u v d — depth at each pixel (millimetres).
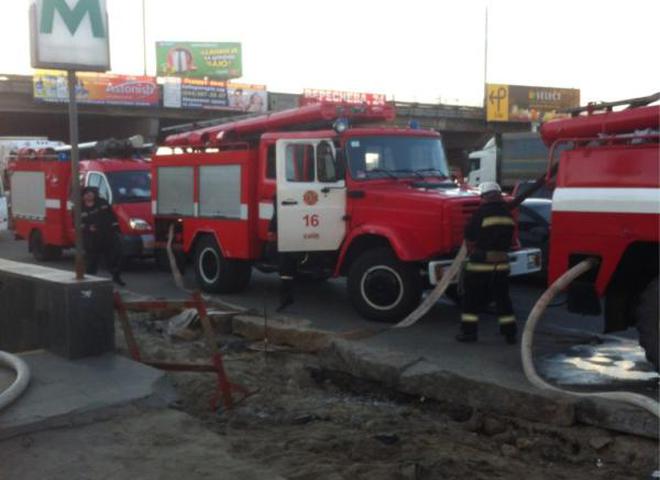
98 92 41094
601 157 6066
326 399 6430
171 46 62000
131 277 13539
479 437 5512
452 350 7328
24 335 6688
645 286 6207
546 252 11234
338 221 9539
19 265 7461
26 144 27453
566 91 60438
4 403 4898
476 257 7566
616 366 6648
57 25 5949
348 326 8938
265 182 10477
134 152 15414
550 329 8641
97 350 6102
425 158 10000
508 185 26859
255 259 10875
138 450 4512
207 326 5980
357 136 9578
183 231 12172
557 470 4852
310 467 4531
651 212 5723
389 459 4844
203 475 4188
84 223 12125
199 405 6066
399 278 8938
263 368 7273
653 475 4695
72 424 4871
